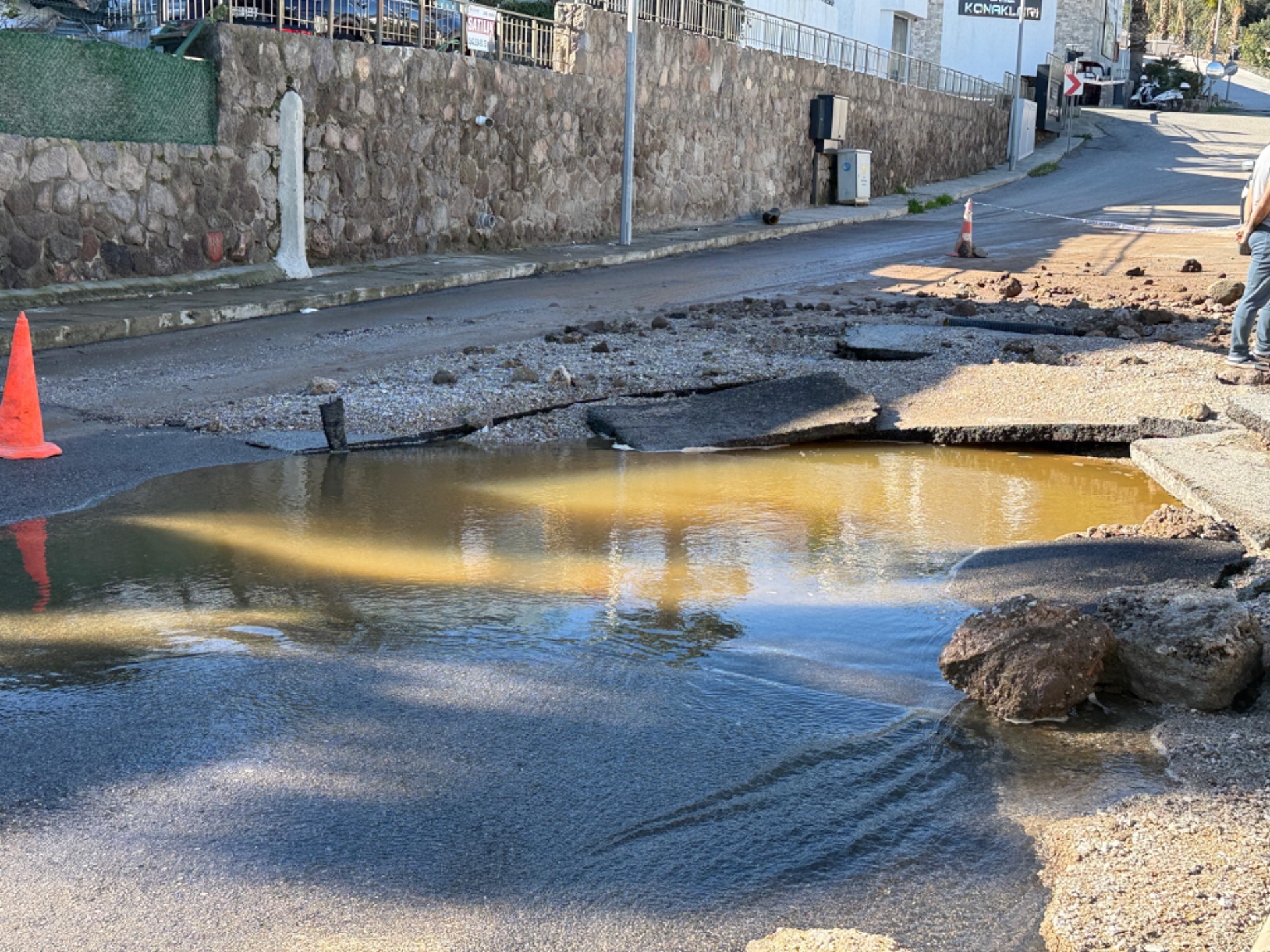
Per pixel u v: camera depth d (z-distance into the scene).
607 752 3.37
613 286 15.55
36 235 11.96
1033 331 11.21
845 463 7.27
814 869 2.79
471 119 17.73
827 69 29.39
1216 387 8.25
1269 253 8.65
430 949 2.45
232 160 14.02
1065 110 54.56
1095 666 3.71
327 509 5.96
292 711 3.61
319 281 14.52
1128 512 6.14
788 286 15.50
